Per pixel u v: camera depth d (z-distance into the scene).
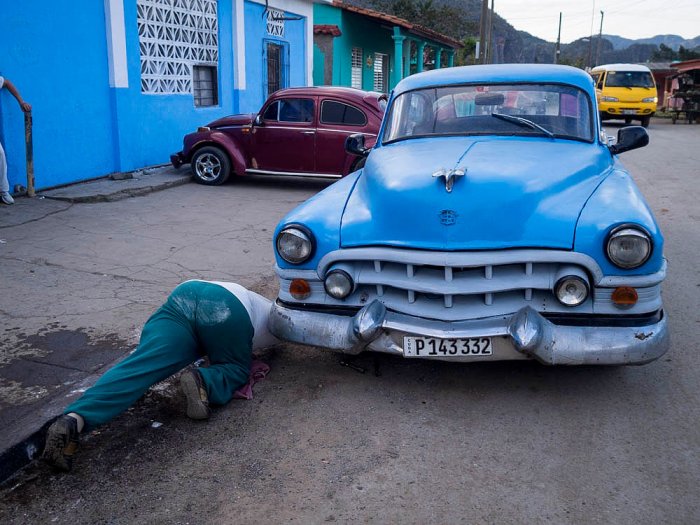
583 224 3.32
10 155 8.52
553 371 3.99
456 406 3.62
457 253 3.36
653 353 3.33
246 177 11.41
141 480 3.00
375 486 2.92
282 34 15.18
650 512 2.72
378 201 3.64
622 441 3.25
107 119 10.16
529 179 3.53
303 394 3.78
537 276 3.37
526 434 3.33
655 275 3.31
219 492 2.91
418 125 4.67
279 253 3.71
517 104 4.60
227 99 13.28
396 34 21.31
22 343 4.30
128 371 3.24
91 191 9.05
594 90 4.70
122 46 10.16
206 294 3.62
